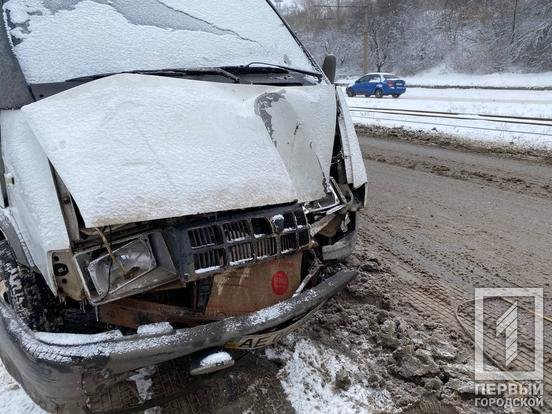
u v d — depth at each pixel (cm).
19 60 279
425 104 2144
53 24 302
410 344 334
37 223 229
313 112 328
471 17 4734
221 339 233
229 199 249
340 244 328
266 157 275
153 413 279
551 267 464
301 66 396
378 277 439
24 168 241
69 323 259
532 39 4016
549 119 1358
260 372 311
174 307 249
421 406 284
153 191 231
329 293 274
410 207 657
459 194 714
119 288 229
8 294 267
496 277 445
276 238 257
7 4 298
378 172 867
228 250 242
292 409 282
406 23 5247
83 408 229
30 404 286
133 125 243
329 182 323
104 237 223
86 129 236
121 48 312
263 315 247
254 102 295
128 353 215
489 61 4288
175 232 237
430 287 425
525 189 730
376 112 1919
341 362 321
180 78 290
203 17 365
